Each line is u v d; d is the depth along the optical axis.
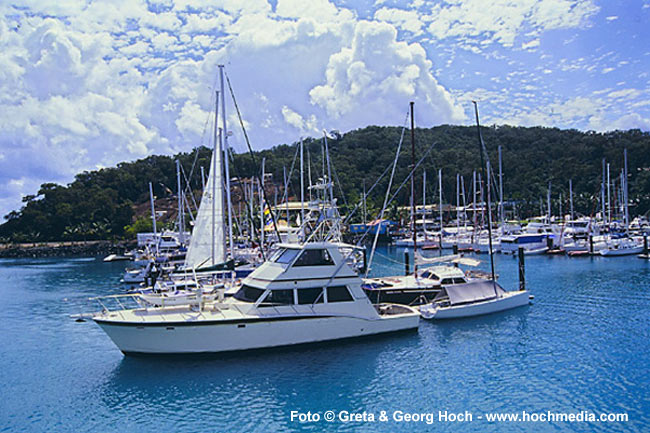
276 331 24.41
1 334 32.06
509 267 60.41
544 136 188.00
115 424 18.47
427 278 37.03
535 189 146.00
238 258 57.88
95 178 158.25
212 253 38.31
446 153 149.38
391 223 110.94
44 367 24.72
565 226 88.06
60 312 39.69
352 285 26.55
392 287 34.81
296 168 135.75
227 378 22.22
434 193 138.88
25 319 37.06
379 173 146.12
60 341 29.94
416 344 27.05
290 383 21.78
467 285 34.12
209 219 39.81
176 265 55.81
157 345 23.39
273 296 24.97
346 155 158.25
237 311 24.69
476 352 25.80
